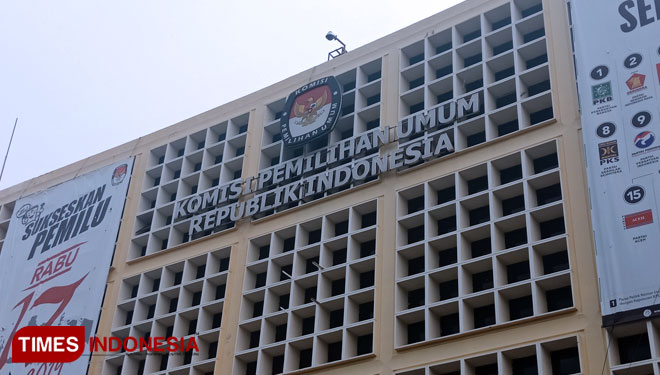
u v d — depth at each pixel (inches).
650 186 1519.4
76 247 2397.9
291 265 2020.2
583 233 1590.8
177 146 2472.9
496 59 1942.7
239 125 2385.6
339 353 1828.2
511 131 1875.0
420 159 1900.8
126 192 2421.3
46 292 2364.7
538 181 1722.4
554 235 1684.3
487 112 1870.1
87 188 2517.2
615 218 1518.2
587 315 1501.0
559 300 1608.0
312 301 1859.0
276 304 1972.2
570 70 1806.1
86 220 2439.7
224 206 2177.7
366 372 1697.8
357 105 2127.2
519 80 1870.1
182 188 2337.6
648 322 1408.7
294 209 2047.2
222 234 2144.4
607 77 1676.9
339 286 1910.7
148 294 2182.6
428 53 2087.8
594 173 1583.4
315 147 2164.1
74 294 2295.8
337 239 1926.7
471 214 1815.9
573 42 1804.9
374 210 1955.0
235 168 2292.1
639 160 1556.3
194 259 2154.3
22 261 2498.8
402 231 1861.5
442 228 1844.2
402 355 1673.2
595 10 1761.8
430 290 1720.0
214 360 1931.6
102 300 2239.2
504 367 1544.0
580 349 1470.2
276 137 2292.1
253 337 1973.4
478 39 2010.3
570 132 1729.8
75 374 2135.8
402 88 2075.5
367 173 1958.7
